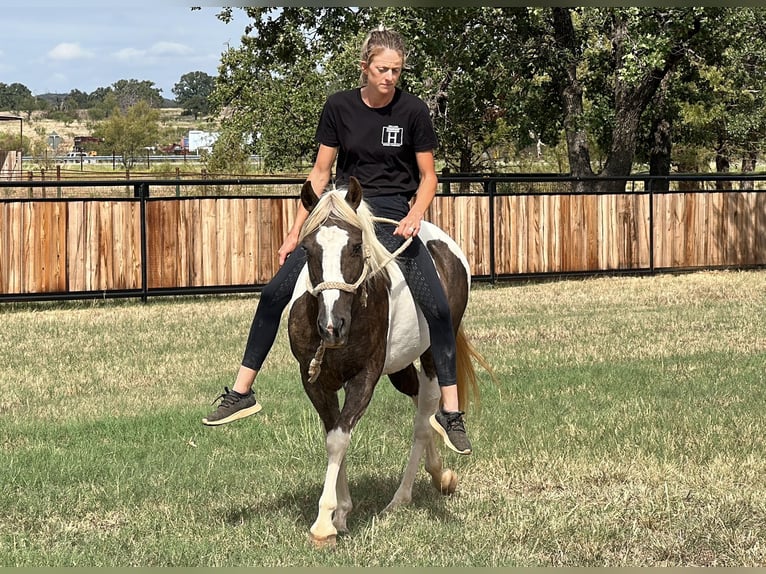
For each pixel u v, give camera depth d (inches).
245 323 534.9
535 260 733.9
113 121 3090.6
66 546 207.9
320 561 193.6
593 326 513.3
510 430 301.7
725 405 336.8
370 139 211.6
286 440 294.4
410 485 232.5
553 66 922.7
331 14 908.0
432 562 194.7
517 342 468.1
